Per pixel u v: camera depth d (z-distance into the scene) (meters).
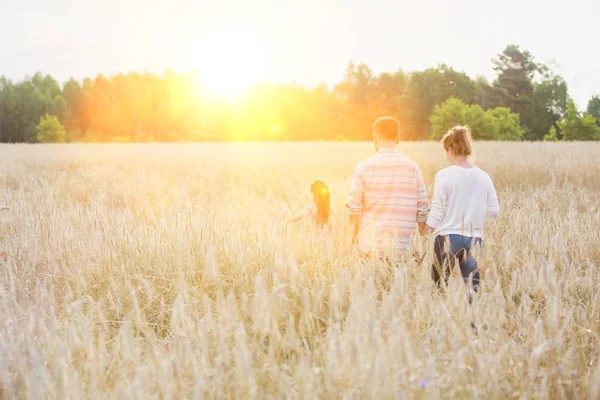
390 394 2.57
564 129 65.44
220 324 3.23
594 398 2.75
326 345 3.25
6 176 16.03
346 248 5.09
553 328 3.21
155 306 4.39
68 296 3.82
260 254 4.98
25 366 2.86
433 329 3.29
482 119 69.44
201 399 2.69
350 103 122.69
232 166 19.34
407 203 5.13
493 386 2.77
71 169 19.47
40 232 6.31
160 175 15.87
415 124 104.38
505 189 11.09
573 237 5.57
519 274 4.05
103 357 3.04
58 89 127.44
